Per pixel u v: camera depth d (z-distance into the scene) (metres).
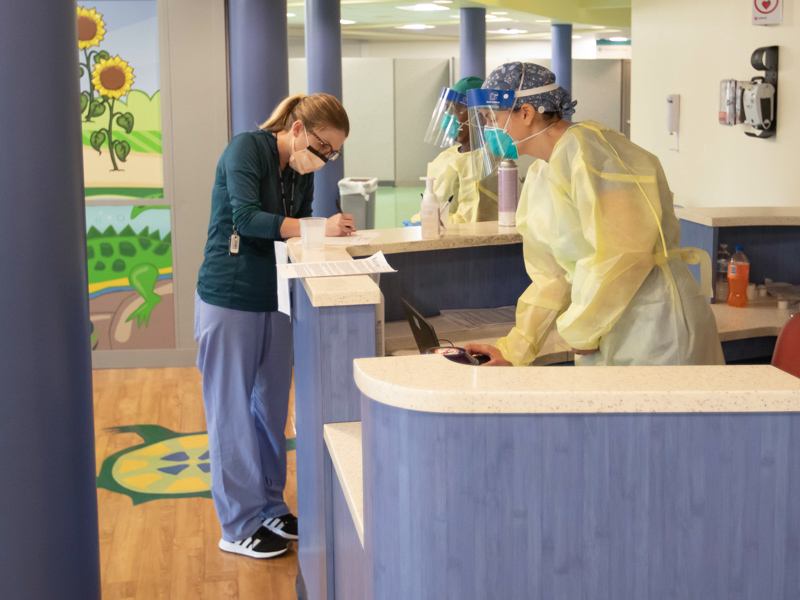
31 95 1.59
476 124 2.20
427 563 1.07
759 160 4.23
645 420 1.03
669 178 5.25
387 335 2.59
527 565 1.06
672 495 1.05
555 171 1.92
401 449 1.06
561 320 1.94
